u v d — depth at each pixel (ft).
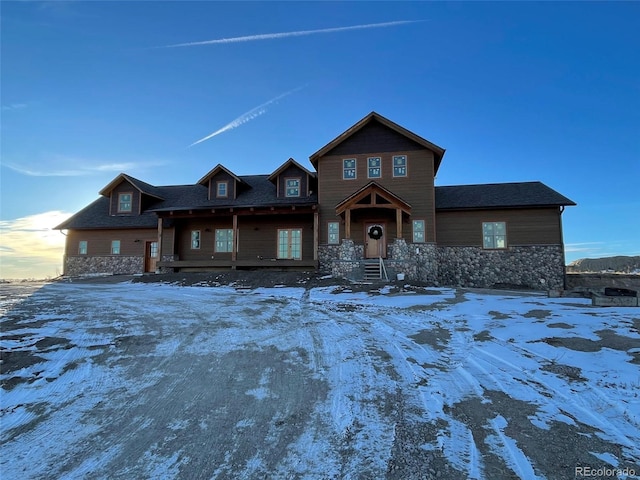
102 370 17.99
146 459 10.82
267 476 9.91
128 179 76.89
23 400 14.76
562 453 10.66
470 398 14.48
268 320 29.17
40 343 21.80
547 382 15.74
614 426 12.12
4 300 38.91
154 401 14.66
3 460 10.85
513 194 65.00
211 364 18.84
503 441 11.35
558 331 22.99
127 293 46.85
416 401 14.29
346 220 55.98
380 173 63.00
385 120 62.49
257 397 14.92
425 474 9.80
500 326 25.55
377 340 23.00
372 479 9.65
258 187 75.20
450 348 21.16
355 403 14.21
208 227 71.61
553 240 60.64
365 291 45.09
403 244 54.65
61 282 65.87
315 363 18.85
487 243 63.00
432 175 61.62
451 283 63.00
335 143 63.82
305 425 12.62
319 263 62.69
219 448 11.31
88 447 11.50
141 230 75.31
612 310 29.17
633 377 15.46
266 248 68.64
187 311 33.12
